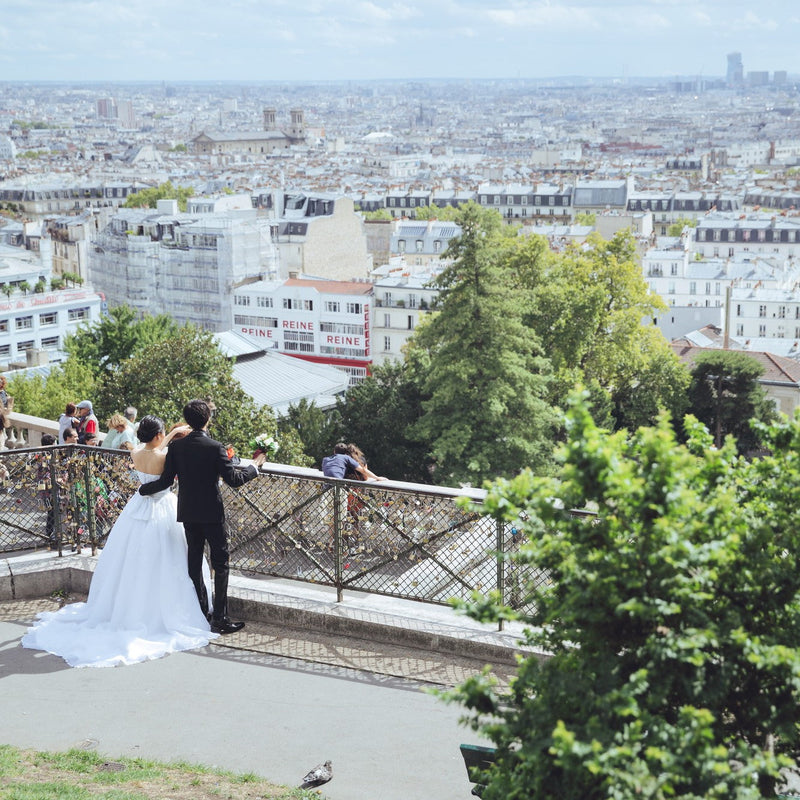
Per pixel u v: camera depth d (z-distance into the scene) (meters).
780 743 6.88
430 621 11.39
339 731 9.63
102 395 47.75
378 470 67.69
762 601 6.46
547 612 6.74
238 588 12.41
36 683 10.70
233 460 11.98
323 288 160.12
